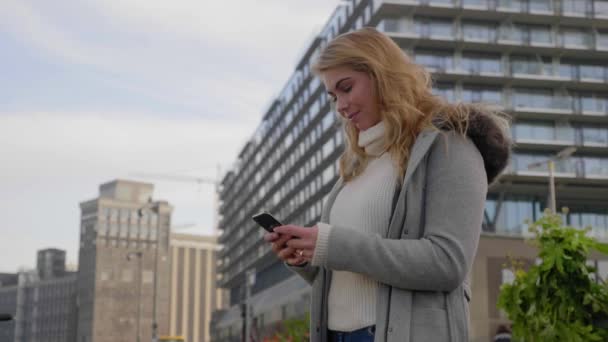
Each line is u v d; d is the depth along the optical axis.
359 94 2.58
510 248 46.53
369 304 2.48
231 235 113.00
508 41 53.91
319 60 2.65
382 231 2.54
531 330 5.39
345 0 62.62
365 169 2.72
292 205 80.31
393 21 53.53
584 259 5.17
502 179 52.34
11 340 30.56
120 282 187.25
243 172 107.06
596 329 5.14
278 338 14.16
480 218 2.42
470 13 53.62
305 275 2.70
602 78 54.78
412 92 2.58
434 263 2.30
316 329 2.64
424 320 2.33
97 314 182.88
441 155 2.46
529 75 54.16
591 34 54.91
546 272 5.22
